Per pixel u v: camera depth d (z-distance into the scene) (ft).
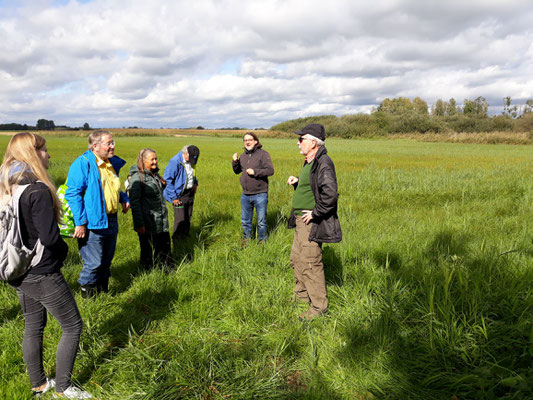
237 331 10.64
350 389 8.43
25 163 7.14
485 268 13.07
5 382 8.44
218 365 8.93
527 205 26.13
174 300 12.66
